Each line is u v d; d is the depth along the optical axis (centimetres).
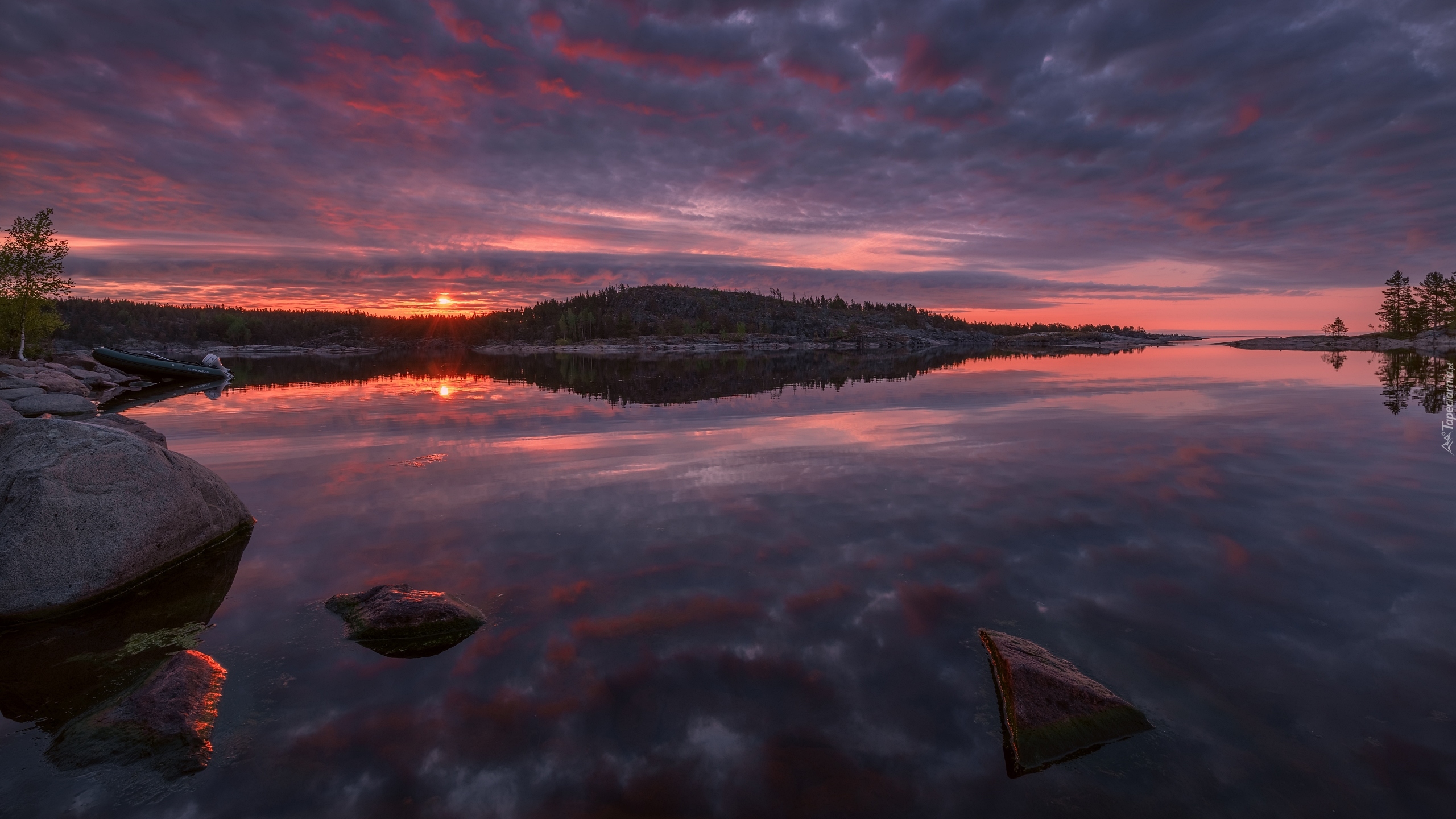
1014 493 1055
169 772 413
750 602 650
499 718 465
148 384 3975
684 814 374
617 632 590
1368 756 412
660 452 1438
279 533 895
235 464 1345
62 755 434
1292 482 1098
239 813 380
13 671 554
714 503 1017
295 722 464
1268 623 588
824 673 518
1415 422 1745
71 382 2923
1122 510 945
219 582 729
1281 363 4988
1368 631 570
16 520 662
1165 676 506
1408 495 1004
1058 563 743
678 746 432
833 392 2962
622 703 480
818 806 378
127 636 610
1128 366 4784
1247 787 389
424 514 973
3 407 1330
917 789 392
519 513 972
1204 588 668
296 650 572
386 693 500
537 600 664
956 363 5856
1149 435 1584
